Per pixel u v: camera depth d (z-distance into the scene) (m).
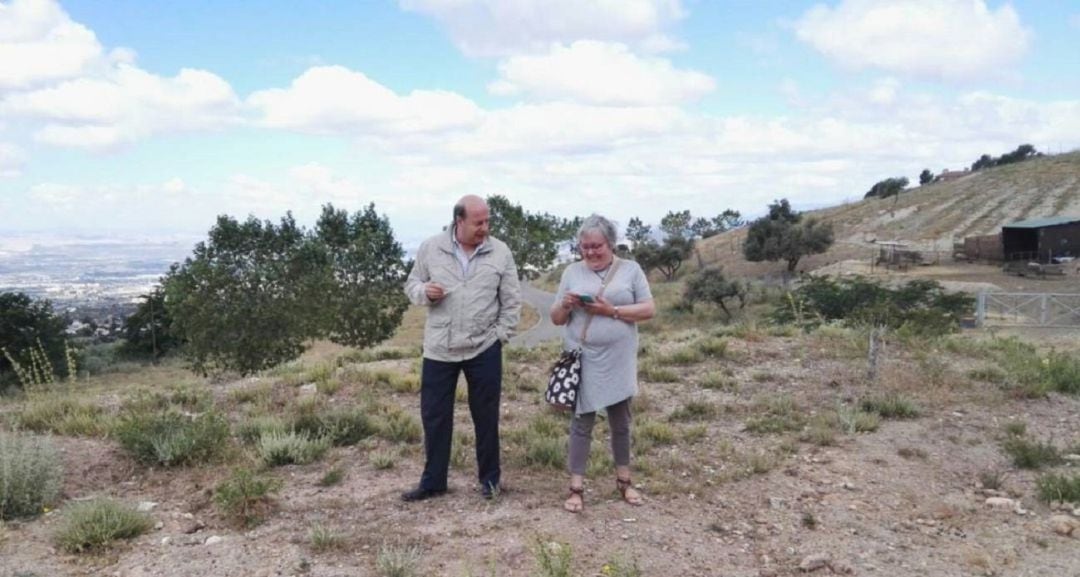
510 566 4.09
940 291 28.08
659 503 5.15
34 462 5.17
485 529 4.59
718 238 97.88
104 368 37.28
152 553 4.28
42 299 33.84
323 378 9.42
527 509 4.95
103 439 6.73
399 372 9.98
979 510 5.21
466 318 5.02
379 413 7.64
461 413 7.76
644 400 8.11
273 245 34.06
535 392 8.86
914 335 11.74
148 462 5.98
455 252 5.03
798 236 63.03
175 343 44.19
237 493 4.83
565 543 4.26
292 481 5.64
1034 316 26.70
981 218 75.94
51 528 4.63
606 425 7.20
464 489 5.41
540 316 52.56
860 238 78.31
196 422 6.47
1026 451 6.12
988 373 9.25
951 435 6.89
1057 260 51.78
